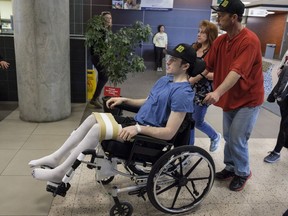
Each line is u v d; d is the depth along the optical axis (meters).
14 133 3.08
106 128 1.64
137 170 1.90
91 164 1.65
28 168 2.36
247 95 2.01
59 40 3.27
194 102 1.84
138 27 3.75
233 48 1.96
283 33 14.60
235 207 2.02
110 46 3.70
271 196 2.18
